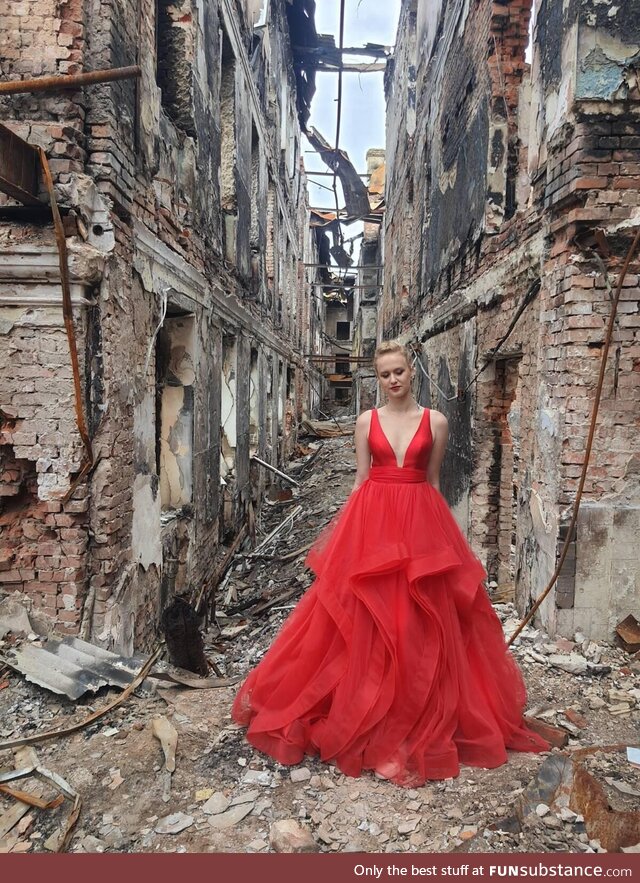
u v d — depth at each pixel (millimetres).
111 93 3654
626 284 3867
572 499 4004
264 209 11406
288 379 17781
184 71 5582
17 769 2699
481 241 6324
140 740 2908
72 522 3674
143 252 4355
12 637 3633
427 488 2791
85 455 3660
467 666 2723
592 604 4031
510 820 2209
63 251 3312
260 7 10078
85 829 2320
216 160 6977
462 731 2650
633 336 3891
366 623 2604
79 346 3580
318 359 21922
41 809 2465
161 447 5871
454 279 7734
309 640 2754
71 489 3648
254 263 10727
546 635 4156
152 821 2350
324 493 11109
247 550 8984
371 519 2688
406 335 12414
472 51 6844
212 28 6547
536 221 4625
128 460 4105
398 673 2533
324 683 2674
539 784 2373
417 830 2201
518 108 5879
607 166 3801
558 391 4102
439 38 9141
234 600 7012
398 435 2803
